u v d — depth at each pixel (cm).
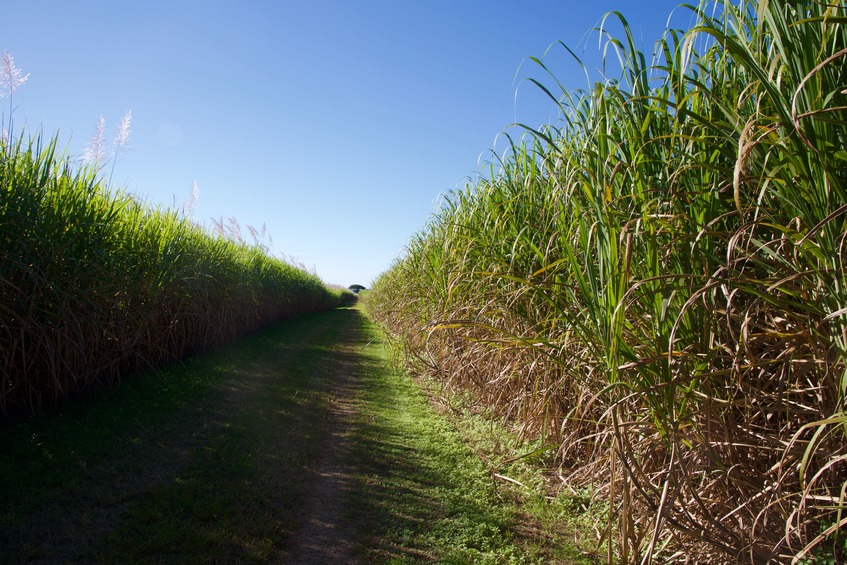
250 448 467
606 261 245
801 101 179
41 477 366
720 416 234
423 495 384
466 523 336
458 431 546
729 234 204
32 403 486
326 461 458
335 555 298
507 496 380
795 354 212
